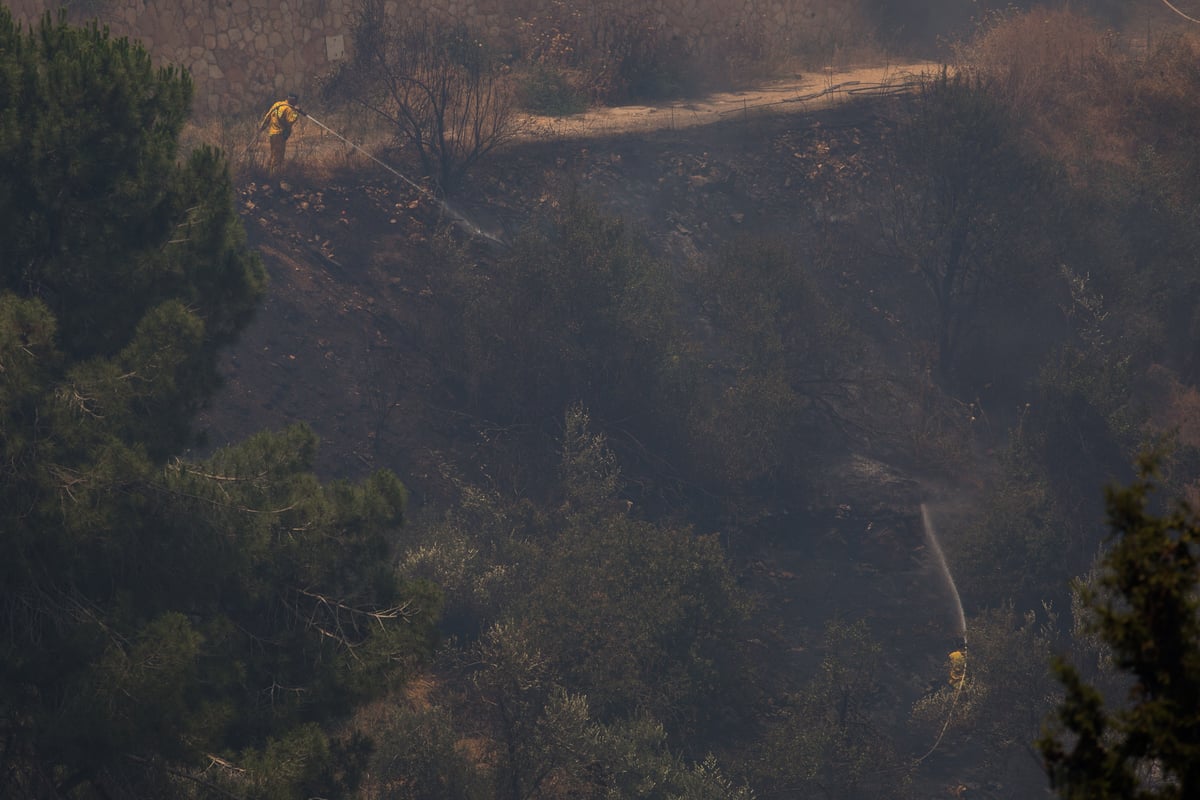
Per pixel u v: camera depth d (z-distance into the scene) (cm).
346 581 4472
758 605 7412
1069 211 9706
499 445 7900
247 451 4494
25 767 3881
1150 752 1416
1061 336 9656
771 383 8300
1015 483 8375
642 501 7906
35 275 4062
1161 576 1417
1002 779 6688
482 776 5728
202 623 4200
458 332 8275
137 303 4169
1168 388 9506
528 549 7050
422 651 4412
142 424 4016
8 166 3891
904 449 8900
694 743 6462
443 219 9069
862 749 6462
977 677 6975
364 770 4422
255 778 3875
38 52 4175
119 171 4150
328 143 9469
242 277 4525
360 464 7456
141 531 3869
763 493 8338
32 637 3753
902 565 8125
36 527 3616
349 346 8006
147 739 3584
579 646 6431
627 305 8188
